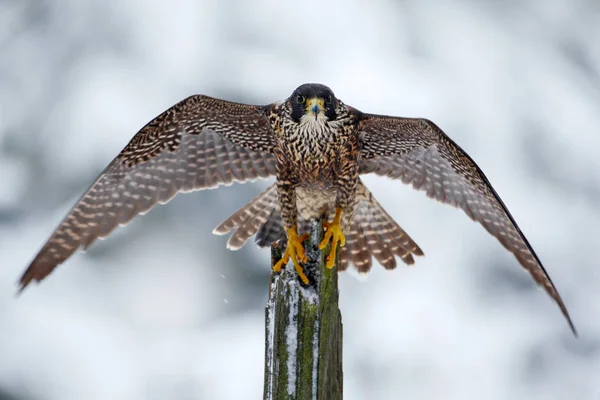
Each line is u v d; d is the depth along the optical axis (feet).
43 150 66.44
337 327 27.76
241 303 64.28
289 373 26.81
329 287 27.73
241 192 65.05
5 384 61.46
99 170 65.98
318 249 31.37
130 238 65.00
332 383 27.17
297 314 27.02
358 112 37.91
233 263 64.59
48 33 71.15
